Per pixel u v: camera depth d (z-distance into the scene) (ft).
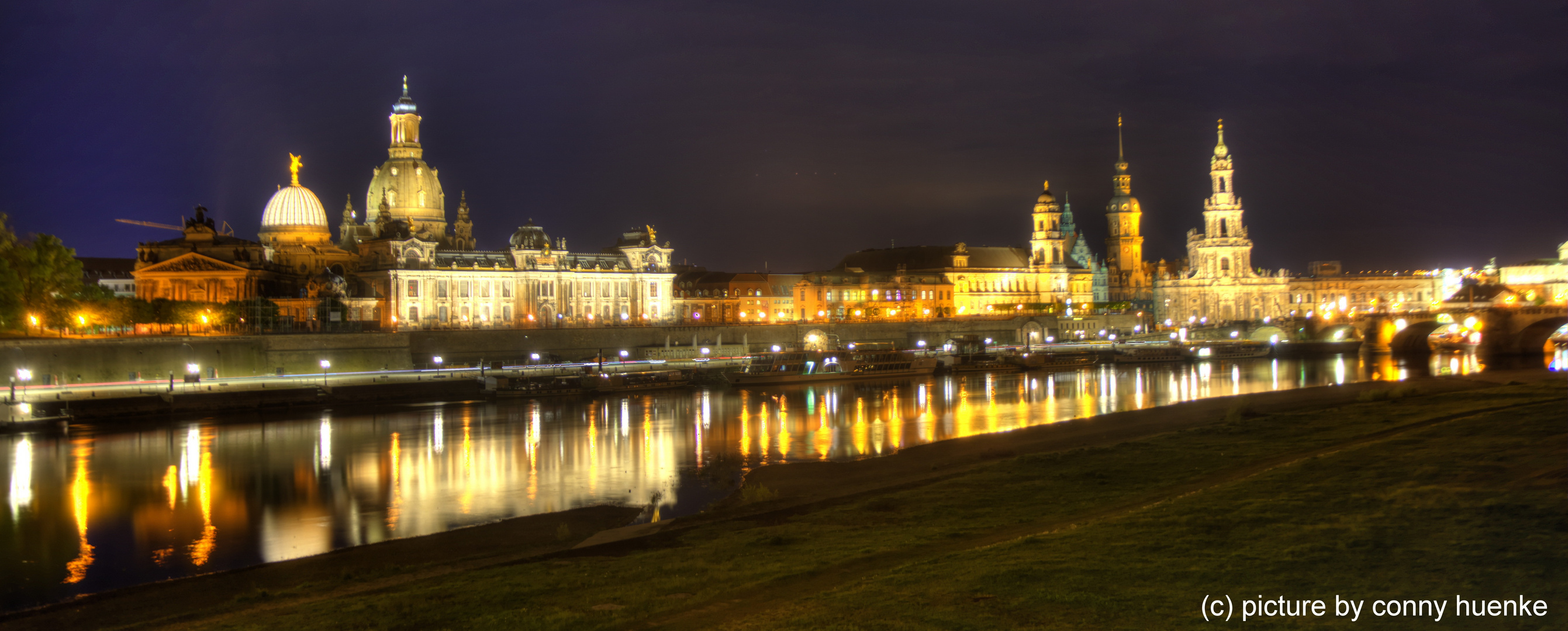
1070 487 197.06
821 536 164.14
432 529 214.07
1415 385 409.69
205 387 453.99
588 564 151.94
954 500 190.60
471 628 119.24
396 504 238.68
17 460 298.15
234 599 150.51
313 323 645.92
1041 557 135.23
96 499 245.24
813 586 131.03
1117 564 130.00
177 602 156.56
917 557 144.25
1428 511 142.61
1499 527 131.85
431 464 294.46
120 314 518.37
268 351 521.65
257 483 265.54
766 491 222.69
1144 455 230.89
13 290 453.99
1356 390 404.16
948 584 124.67
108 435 352.28
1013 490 197.98
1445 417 260.42
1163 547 136.67
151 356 461.78
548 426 383.45
